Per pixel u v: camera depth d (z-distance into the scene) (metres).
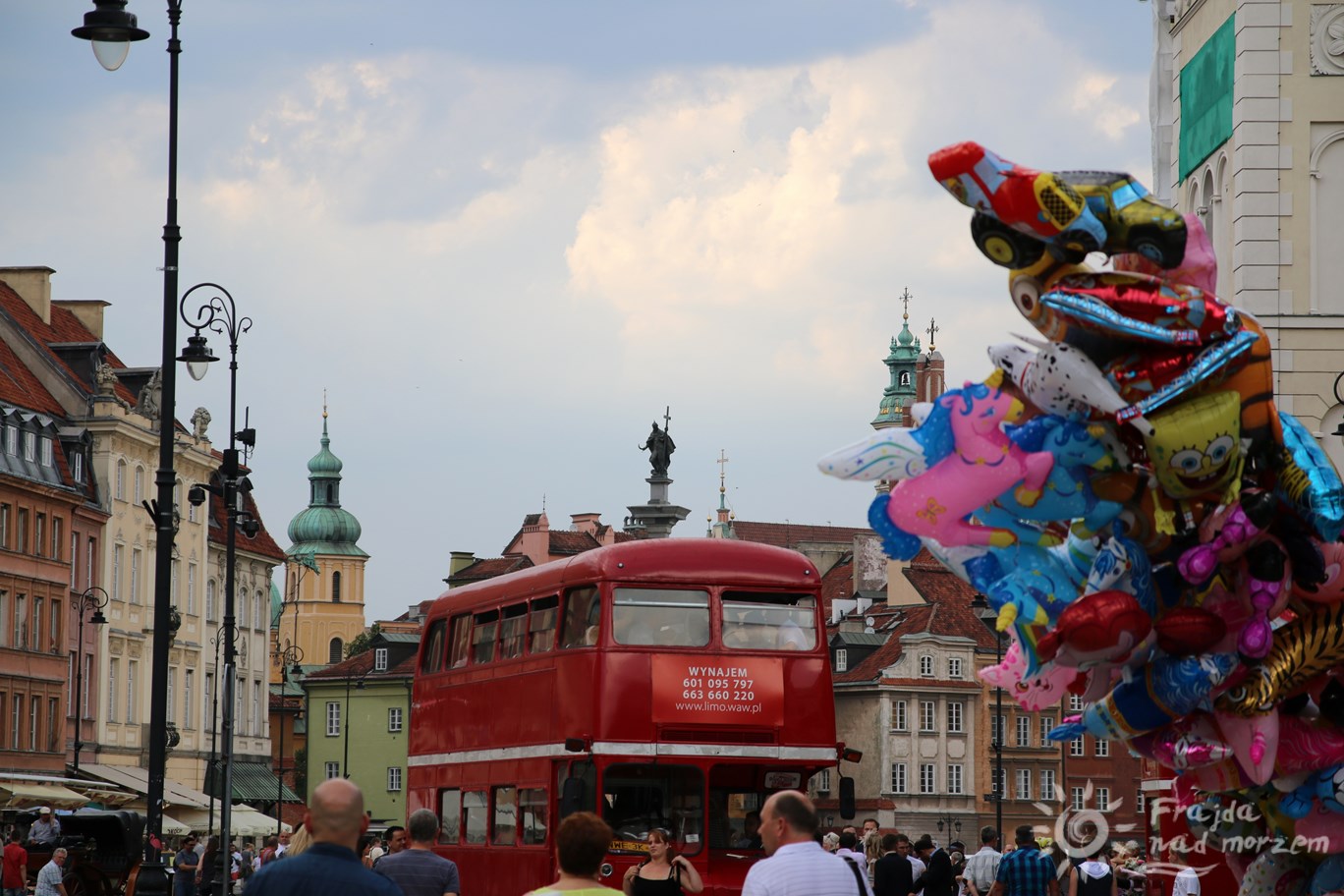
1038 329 15.37
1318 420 38.72
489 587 34.66
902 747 133.00
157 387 105.44
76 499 93.56
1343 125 39.03
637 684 29.56
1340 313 38.81
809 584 30.47
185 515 109.38
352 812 11.81
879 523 15.65
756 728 29.77
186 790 101.31
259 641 122.56
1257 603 15.35
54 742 90.94
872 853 36.88
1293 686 15.69
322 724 154.00
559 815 30.31
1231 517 15.13
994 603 15.63
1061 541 15.80
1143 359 14.96
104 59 32.53
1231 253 39.91
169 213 33.78
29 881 45.31
